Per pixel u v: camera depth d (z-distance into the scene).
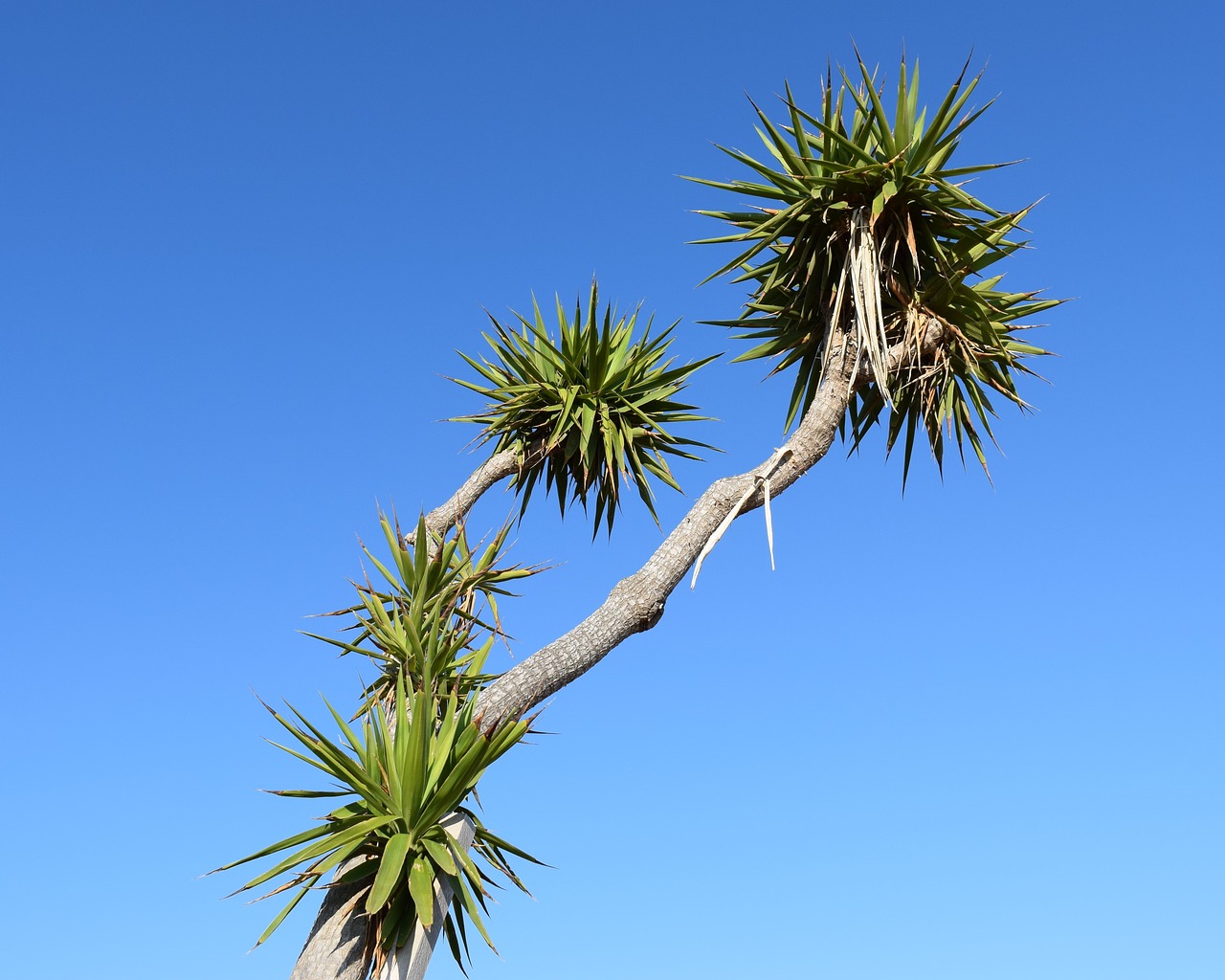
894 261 8.38
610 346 10.22
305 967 5.95
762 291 8.68
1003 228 8.12
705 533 7.42
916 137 8.11
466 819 6.59
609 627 7.04
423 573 9.11
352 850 6.12
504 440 10.48
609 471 9.59
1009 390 8.66
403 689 7.02
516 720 6.67
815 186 8.18
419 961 6.13
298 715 6.13
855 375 7.97
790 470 7.76
